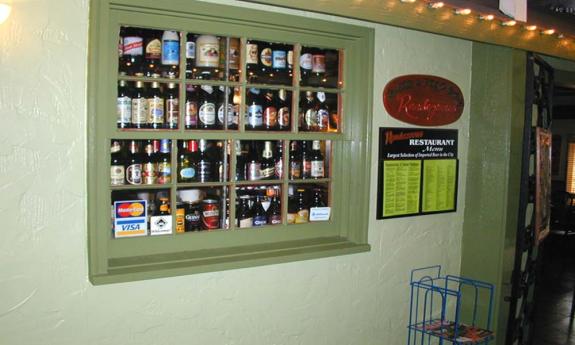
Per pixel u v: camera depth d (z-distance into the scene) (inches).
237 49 93.4
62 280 75.8
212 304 89.0
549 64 135.9
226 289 90.3
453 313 128.1
